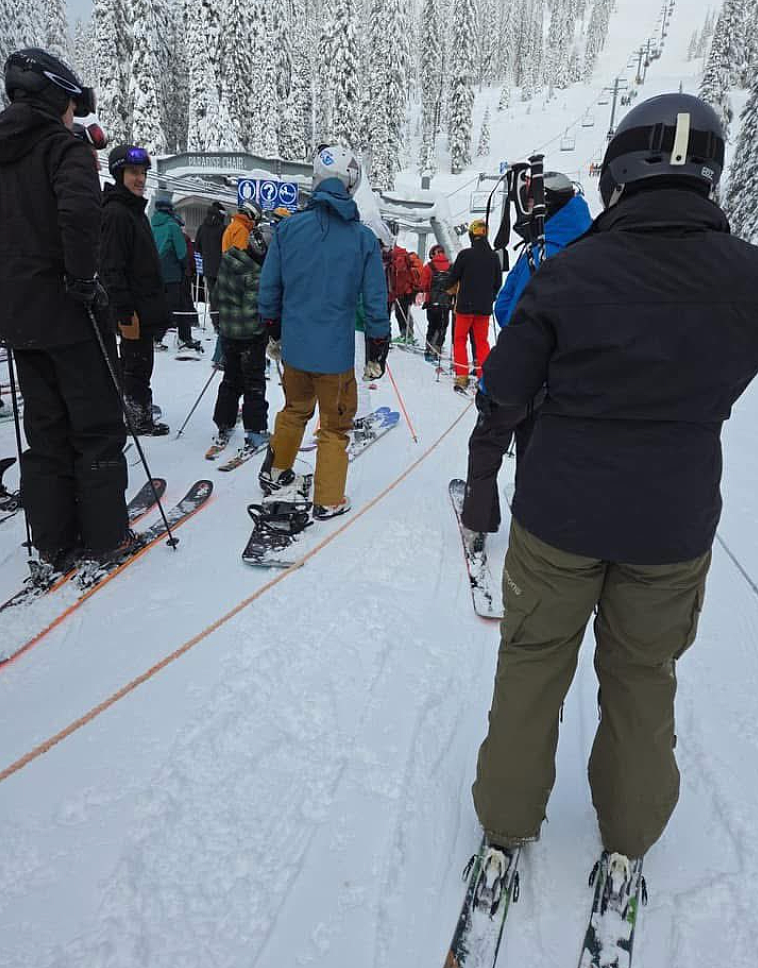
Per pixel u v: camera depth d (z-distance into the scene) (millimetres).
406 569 3113
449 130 54250
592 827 1722
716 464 1301
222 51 27891
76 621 2576
